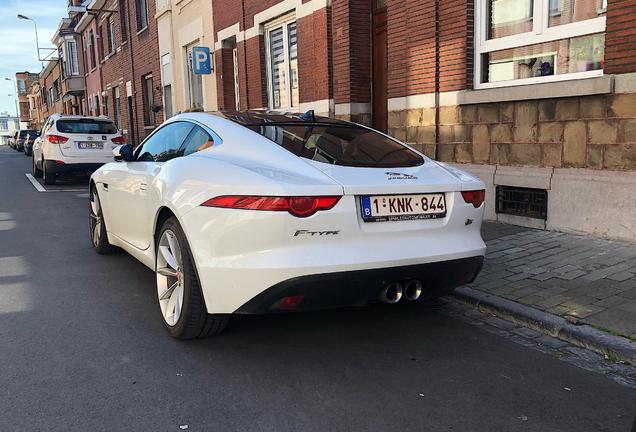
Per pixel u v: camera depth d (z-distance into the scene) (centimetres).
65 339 343
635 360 302
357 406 260
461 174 350
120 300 424
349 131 386
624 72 513
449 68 697
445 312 395
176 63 1747
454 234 327
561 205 584
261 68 1192
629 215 524
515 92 607
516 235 587
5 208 921
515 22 637
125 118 2473
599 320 348
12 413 252
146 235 406
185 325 322
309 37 984
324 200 281
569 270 455
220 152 339
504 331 358
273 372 297
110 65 2673
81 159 1274
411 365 306
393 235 303
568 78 586
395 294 313
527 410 256
